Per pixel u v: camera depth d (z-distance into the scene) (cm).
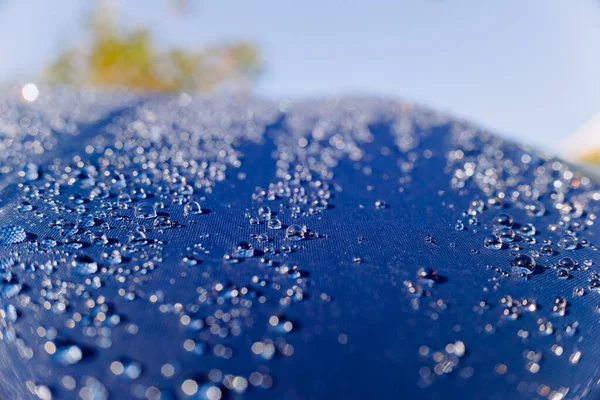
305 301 13
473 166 19
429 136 22
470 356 12
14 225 14
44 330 12
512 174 19
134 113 24
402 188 17
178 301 12
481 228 15
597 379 12
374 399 11
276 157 19
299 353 12
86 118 22
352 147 21
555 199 17
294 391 11
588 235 15
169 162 18
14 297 12
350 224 15
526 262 14
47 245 14
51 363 11
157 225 15
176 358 11
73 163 18
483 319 12
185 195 16
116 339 12
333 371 11
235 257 14
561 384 12
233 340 12
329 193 17
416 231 15
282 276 13
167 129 22
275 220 15
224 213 15
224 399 11
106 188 16
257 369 11
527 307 13
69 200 16
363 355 12
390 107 27
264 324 12
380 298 13
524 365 12
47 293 12
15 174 17
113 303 12
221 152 20
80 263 13
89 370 11
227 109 26
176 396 11
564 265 14
